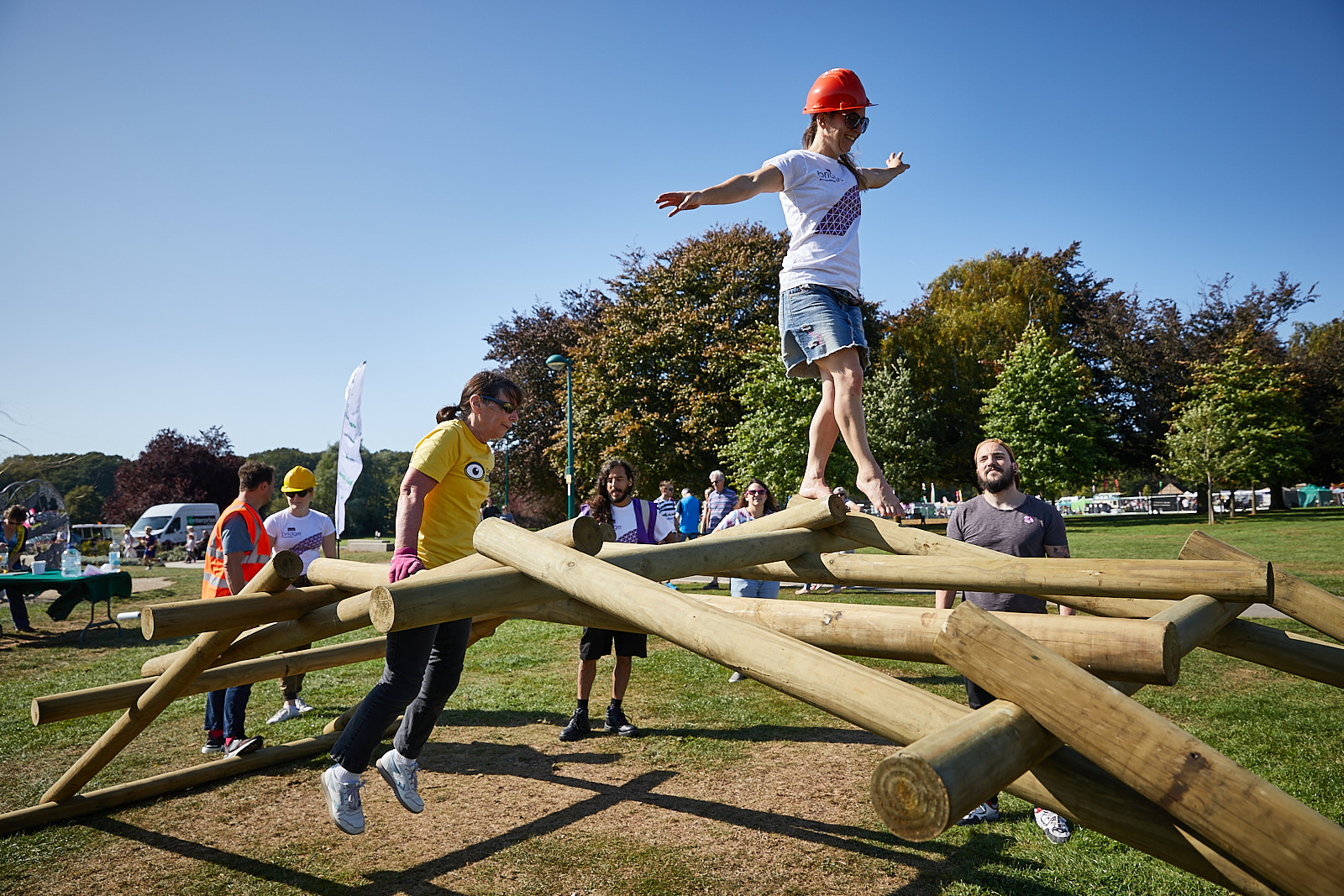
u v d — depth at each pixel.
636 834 3.90
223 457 53.97
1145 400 42.47
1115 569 2.32
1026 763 1.36
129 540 34.78
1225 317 42.69
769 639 1.66
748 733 5.59
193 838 3.98
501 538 2.32
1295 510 45.53
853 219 3.29
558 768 4.95
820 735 5.53
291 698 6.26
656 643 9.23
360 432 14.45
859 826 3.95
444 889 3.37
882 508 2.96
